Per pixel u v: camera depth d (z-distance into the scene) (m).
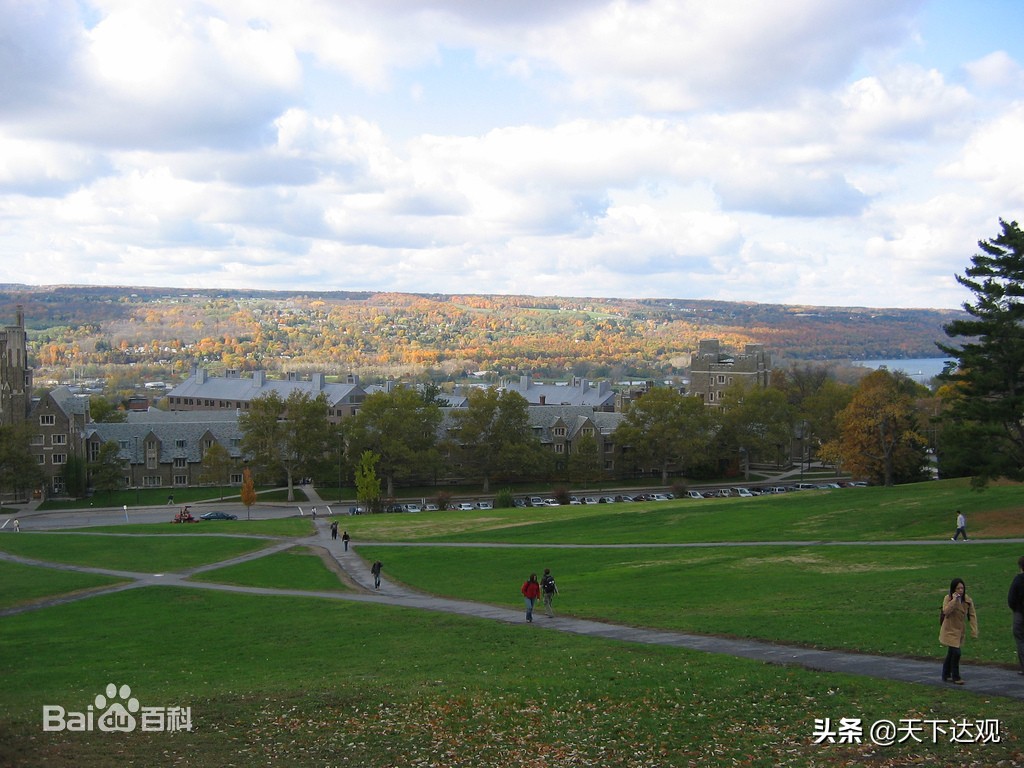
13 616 70.44
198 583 81.94
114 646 56.31
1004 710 29.92
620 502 141.88
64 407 173.75
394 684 38.66
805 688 33.84
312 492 179.00
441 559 89.06
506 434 180.38
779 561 72.06
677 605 56.62
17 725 34.81
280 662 47.44
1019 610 31.42
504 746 30.44
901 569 63.19
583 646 44.97
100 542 107.69
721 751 28.80
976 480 83.81
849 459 145.25
